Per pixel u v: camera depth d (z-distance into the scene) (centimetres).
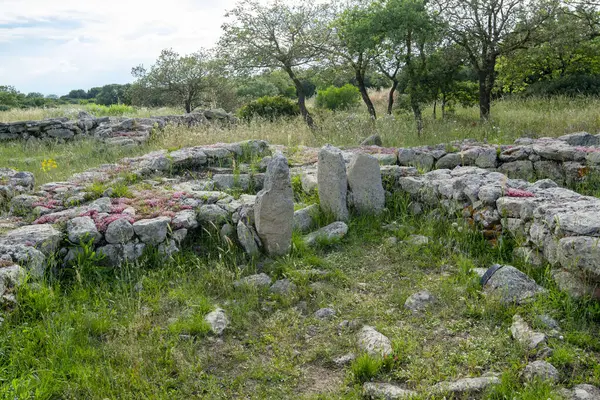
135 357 386
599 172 751
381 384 353
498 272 473
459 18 1405
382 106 2195
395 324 441
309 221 659
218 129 1286
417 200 707
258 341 424
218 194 680
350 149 984
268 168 574
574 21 1487
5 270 445
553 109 1530
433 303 467
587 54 1820
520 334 396
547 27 1398
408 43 1459
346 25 1445
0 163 1034
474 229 595
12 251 487
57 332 409
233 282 514
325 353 402
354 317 455
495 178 652
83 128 1384
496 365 373
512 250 553
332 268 550
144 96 2516
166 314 459
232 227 606
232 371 386
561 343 386
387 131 1255
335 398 347
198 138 1175
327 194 665
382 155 875
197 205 645
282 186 562
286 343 419
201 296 485
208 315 448
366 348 398
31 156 1127
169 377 371
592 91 1917
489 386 342
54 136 1332
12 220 619
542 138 1006
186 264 558
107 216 586
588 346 384
